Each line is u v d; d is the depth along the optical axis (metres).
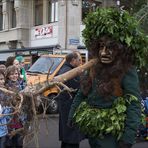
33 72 13.97
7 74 6.02
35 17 29.56
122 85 3.60
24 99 3.64
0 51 27.84
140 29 3.71
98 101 3.65
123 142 3.53
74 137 6.16
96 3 26.12
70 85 5.86
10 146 6.04
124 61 3.58
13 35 30.08
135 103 3.56
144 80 9.36
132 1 15.84
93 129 3.62
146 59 3.71
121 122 3.55
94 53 3.68
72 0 25.72
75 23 25.86
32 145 6.69
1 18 33.03
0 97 3.73
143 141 9.05
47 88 3.67
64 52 21.64
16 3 29.72
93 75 3.67
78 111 3.77
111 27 3.54
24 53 24.56
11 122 3.70
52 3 27.88
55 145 8.66
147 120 8.78
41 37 28.23
